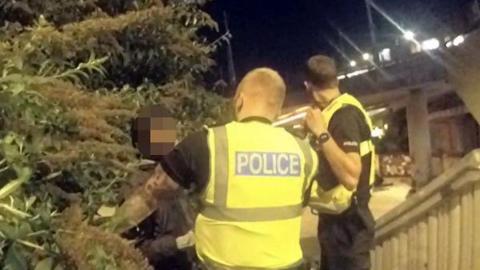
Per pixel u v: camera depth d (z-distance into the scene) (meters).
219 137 3.10
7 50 2.53
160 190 2.98
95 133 2.54
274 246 3.12
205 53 3.92
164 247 3.40
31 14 3.50
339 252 4.72
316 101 4.53
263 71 3.27
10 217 2.14
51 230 2.20
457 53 7.66
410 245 6.32
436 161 23.30
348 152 4.32
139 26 3.31
